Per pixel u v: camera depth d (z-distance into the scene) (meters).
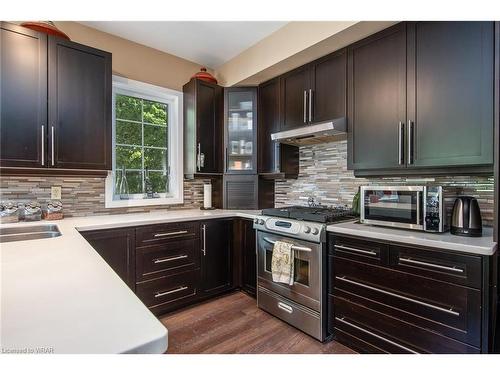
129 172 2.77
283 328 2.14
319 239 1.93
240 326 2.17
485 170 1.57
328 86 2.30
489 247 1.27
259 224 2.44
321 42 2.12
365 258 1.74
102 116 2.23
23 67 1.88
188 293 2.47
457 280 1.35
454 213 1.57
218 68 3.29
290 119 2.65
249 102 3.07
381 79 1.94
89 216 2.42
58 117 2.02
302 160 2.99
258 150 3.02
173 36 2.61
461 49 1.57
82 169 2.13
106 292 0.69
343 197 2.61
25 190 2.15
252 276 2.69
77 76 2.11
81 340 0.47
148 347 0.47
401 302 1.56
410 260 1.52
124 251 2.11
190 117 2.95
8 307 0.59
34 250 1.13
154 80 2.86
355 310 1.79
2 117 1.80
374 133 1.98
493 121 1.45
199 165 2.90
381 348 1.65
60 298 0.64
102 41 2.52
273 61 2.53
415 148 1.76
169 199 2.96
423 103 1.72
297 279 2.12
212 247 2.65
